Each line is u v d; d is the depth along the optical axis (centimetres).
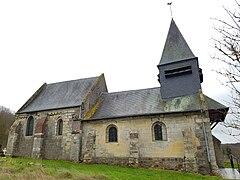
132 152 1734
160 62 2080
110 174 1281
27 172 1080
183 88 1902
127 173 1373
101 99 2336
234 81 448
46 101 2417
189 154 1579
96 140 1928
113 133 1914
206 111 1659
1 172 1052
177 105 1808
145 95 2125
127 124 1869
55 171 1163
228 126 451
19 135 2277
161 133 1761
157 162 1680
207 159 1541
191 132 1653
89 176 1105
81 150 1939
